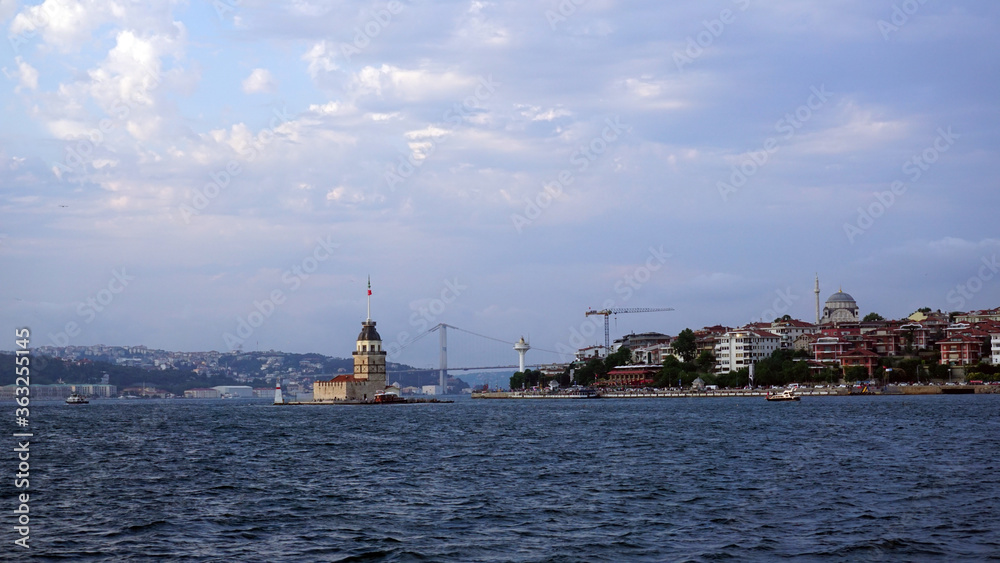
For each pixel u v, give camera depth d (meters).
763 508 58.81
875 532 50.81
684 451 97.81
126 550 48.28
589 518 56.25
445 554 46.97
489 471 81.06
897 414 171.00
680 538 50.09
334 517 57.34
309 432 142.50
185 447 111.88
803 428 133.38
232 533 52.59
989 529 51.41
